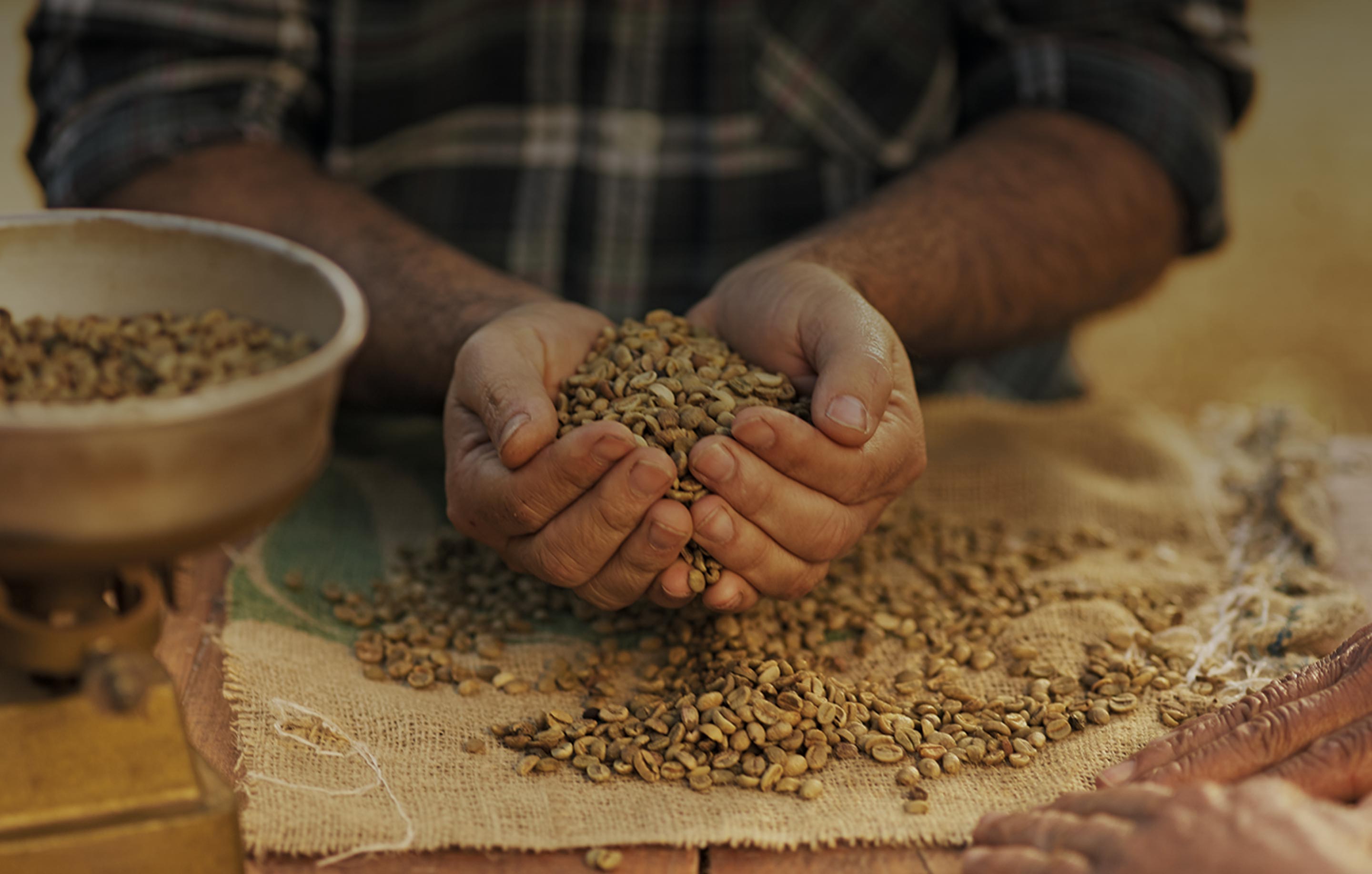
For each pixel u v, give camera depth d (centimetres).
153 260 90
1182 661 104
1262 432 124
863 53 132
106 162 122
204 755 97
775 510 98
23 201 280
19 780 87
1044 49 129
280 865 92
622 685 103
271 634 104
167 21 124
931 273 116
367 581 110
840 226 118
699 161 132
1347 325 269
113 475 81
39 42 128
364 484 119
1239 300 281
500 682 102
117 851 87
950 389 140
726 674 100
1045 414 126
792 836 93
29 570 83
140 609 88
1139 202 126
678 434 99
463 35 131
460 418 102
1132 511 117
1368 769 92
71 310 90
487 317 109
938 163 125
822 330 101
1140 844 88
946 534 114
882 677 103
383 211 122
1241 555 113
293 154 126
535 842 93
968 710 101
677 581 98
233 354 87
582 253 133
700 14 131
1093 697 101
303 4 128
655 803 95
